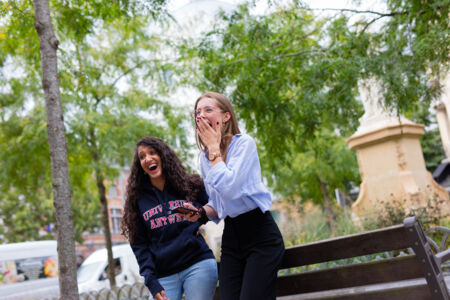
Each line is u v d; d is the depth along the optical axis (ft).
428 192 31.50
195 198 9.86
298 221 30.25
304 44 25.58
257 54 24.03
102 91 33.58
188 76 33.42
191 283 9.32
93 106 33.83
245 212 7.83
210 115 8.29
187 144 35.81
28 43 20.66
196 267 9.38
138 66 34.78
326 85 24.18
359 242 7.56
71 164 34.30
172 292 9.43
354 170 62.64
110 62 34.50
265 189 7.88
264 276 7.45
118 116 34.22
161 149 9.89
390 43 21.06
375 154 33.76
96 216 104.27
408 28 20.63
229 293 7.84
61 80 21.62
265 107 25.53
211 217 9.07
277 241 7.75
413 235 6.88
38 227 89.04
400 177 32.32
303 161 59.98
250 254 7.71
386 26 21.91
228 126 8.42
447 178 84.64
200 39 27.20
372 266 7.54
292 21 25.44
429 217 23.22
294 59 24.80
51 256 41.50
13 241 87.20
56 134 13.37
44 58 13.74
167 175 9.83
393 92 20.15
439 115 74.43
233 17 23.00
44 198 77.41
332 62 22.33
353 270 7.77
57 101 13.60
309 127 26.18
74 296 12.73
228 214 7.95
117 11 20.61
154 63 34.73
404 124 32.19
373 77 22.29
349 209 38.86
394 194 32.35
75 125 31.27
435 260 7.11
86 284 38.45
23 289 38.60
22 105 32.78
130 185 9.88
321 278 8.11
